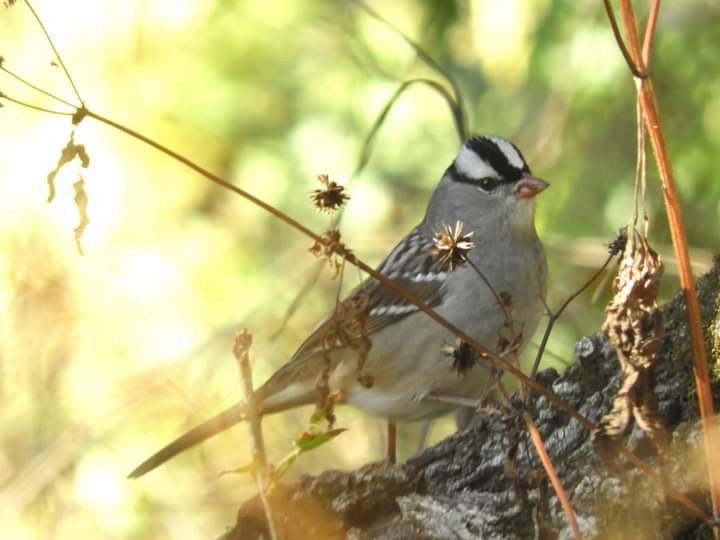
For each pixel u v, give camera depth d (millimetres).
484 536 5402
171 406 11367
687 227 10141
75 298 12648
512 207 8391
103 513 11062
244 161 13695
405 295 4793
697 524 5047
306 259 12539
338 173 13125
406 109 12328
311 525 5812
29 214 13031
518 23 11258
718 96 10289
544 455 4633
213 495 11148
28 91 13852
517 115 11586
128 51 14133
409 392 8469
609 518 5156
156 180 13961
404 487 5793
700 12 10438
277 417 11484
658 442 4547
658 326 4555
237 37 14102
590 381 5652
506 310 5172
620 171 10734
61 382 12070
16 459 11578
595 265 10539
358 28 12469
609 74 10289
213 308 12906
